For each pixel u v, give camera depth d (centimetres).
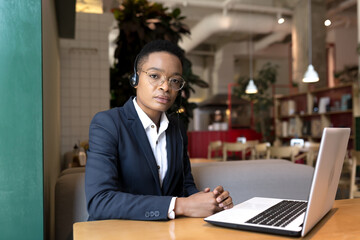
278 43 1495
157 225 93
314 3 1030
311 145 596
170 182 126
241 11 1228
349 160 388
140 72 123
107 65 482
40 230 120
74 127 468
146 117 125
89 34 479
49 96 190
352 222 93
